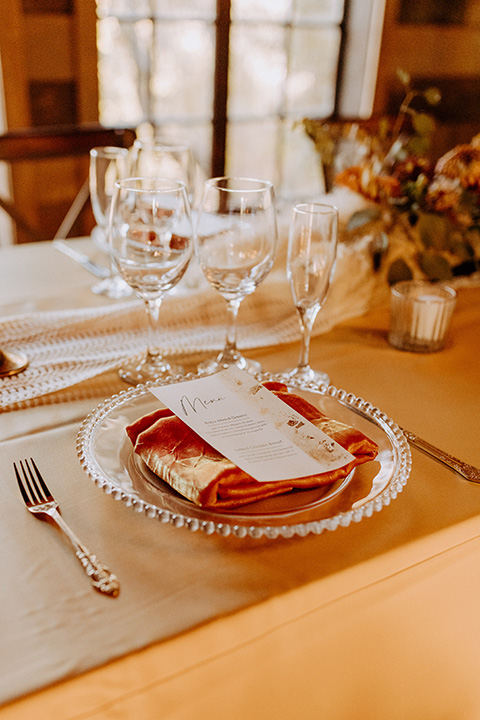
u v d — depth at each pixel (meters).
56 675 0.42
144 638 0.44
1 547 0.52
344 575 0.51
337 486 0.56
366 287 1.03
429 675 0.62
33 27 2.22
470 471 0.64
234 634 0.47
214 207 0.77
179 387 0.65
